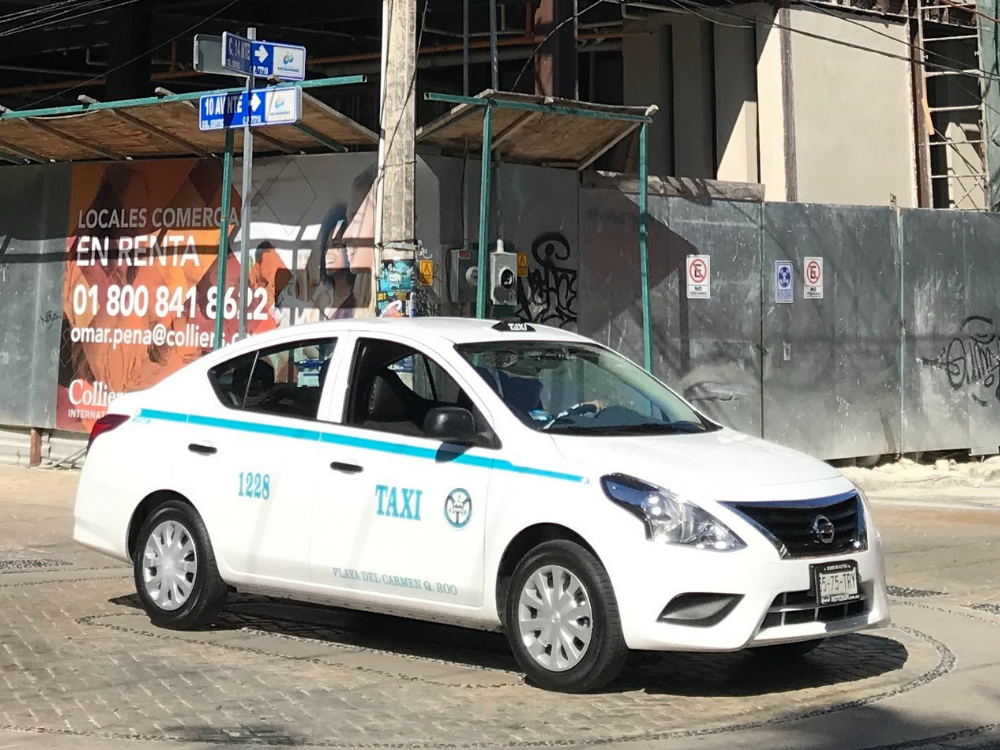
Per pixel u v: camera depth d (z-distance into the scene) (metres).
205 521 7.88
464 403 7.12
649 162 20.02
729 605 6.21
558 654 6.56
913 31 19.72
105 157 15.47
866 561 6.67
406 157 12.72
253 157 14.41
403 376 7.44
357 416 7.43
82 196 15.70
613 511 6.34
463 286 13.44
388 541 7.09
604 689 6.74
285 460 7.56
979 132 20.59
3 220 16.30
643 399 7.66
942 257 17.28
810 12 18.78
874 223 16.75
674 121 19.78
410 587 7.02
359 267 13.75
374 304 13.51
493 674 7.08
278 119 11.50
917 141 19.70
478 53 23.25
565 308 14.48
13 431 16.52
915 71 19.72
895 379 16.91
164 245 15.13
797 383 16.12
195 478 7.94
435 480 6.96
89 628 8.17
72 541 11.59
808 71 18.75
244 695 6.56
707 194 15.47
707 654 7.62
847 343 16.50
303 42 23.72
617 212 14.86
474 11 21.05
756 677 7.08
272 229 14.28
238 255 14.62
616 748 5.67
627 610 6.27
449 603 6.90
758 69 18.78
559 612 6.55
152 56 22.47
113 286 15.51
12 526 12.31
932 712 6.31
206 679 6.89
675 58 19.77
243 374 8.05
